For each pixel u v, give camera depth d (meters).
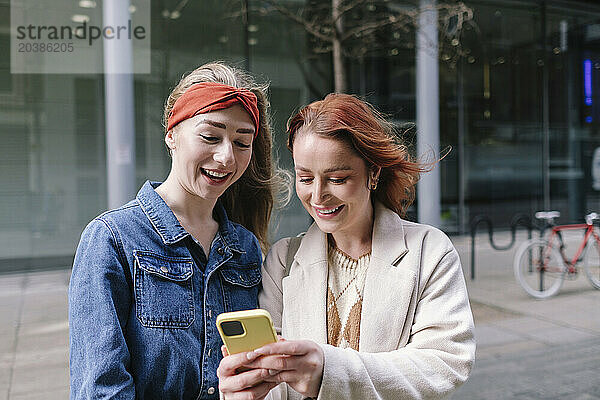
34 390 4.04
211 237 1.53
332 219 1.31
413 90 11.48
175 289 1.39
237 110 1.37
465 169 12.38
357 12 8.63
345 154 1.25
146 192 1.46
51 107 8.93
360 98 1.40
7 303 6.75
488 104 12.37
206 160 1.37
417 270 1.34
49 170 9.12
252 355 1.08
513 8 12.12
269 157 1.69
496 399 3.90
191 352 1.38
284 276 1.51
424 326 1.29
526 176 12.85
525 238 11.66
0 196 8.95
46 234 9.20
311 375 1.10
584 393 4.00
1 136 8.80
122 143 6.83
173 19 9.09
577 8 12.45
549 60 12.57
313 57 10.20
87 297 1.29
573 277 7.70
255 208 1.75
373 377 1.15
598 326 5.76
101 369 1.24
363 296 1.37
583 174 13.05
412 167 1.38
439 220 10.47
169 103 1.47
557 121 12.84
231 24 9.47
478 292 7.24
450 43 9.32
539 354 4.89
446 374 1.22
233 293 1.50
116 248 1.35
